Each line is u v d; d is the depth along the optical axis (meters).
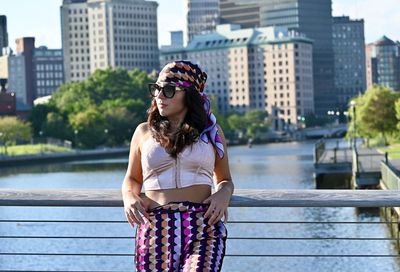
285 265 28.28
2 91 197.25
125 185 7.22
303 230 37.84
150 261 6.84
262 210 47.31
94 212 51.62
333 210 45.69
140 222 6.96
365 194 7.98
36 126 178.75
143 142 7.09
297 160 137.62
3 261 30.42
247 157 156.62
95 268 29.05
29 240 36.72
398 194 7.97
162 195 6.97
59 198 8.13
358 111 103.88
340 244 32.69
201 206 6.94
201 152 6.95
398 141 111.50
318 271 26.88
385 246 31.64
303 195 8.00
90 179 104.19
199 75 7.10
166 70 7.05
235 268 28.11
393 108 102.06
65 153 156.38
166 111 6.99
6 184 99.00
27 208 54.97
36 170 128.25
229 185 7.11
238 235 37.47
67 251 33.72
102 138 177.12
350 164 78.00
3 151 156.12
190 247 6.82
